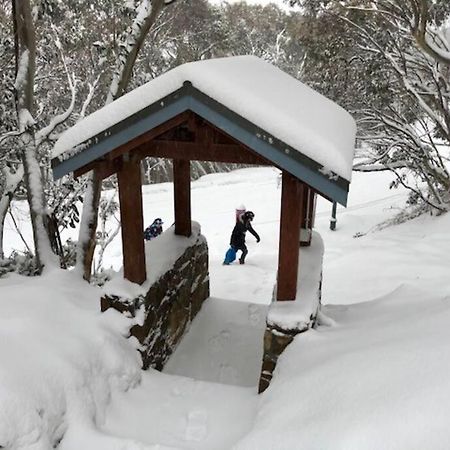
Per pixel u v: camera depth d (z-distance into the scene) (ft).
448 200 38.04
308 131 11.02
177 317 17.76
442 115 34.86
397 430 7.76
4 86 20.39
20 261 21.43
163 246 17.56
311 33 45.39
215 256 35.24
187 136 12.63
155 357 15.48
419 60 33.63
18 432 9.29
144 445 10.34
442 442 7.23
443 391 8.18
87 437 10.44
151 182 80.94
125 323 13.89
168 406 12.78
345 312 17.40
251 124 10.96
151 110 11.49
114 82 19.85
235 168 89.30
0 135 20.24
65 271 17.72
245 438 9.62
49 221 19.67
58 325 13.09
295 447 8.54
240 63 15.47
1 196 23.50
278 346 12.91
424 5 17.70
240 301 22.03
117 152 12.46
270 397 11.03
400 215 42.80
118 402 12.31
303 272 15.76
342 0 34.40
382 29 33.94
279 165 11.16
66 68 23.68
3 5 29.14
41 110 26.91
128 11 20.77
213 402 12.94
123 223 13.78
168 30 54.49
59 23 26.37
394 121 36.63
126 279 14.46
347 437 8.02
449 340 9.98
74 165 12.50
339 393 9.61
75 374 11.37
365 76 36.37
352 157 12.10
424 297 17.54
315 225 45.42
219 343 18.53
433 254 28.66
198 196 58.13
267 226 43.98
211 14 72.69
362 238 36.01
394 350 10.37
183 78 11.11
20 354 11.07
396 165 36.96
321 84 44.65
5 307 13.19
